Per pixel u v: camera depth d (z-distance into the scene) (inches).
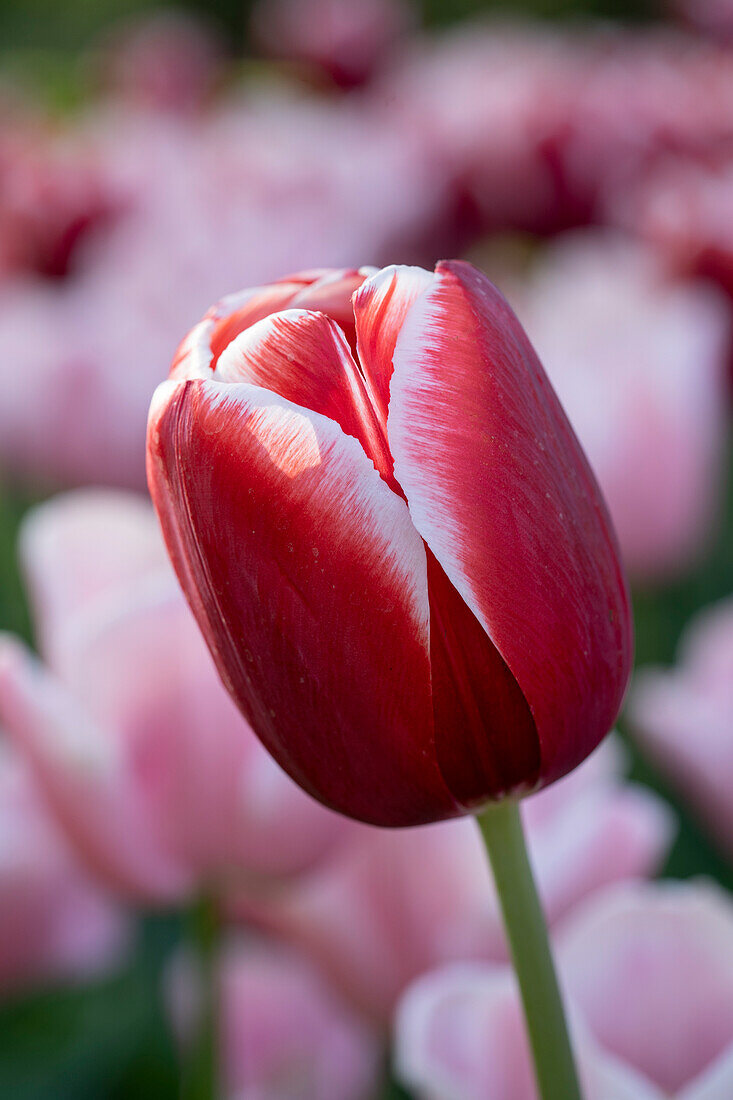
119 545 18.0
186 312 29.8
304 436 11.8
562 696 12.3
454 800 12.6
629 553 26.0
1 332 29.2
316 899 17.2
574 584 12.2
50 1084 22.0
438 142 41.3
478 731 12.4
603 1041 15.8
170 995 20.5
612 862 17.5
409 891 17.0
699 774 18.5
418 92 53.3
